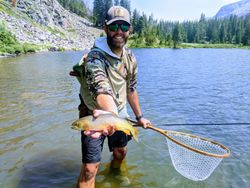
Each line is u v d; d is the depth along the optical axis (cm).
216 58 1611
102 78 124
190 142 162
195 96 407
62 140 210
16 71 659
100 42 134
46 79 527
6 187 148
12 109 295
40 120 256
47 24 3253
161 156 185
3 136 216
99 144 133
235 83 564
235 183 155
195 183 154
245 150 200
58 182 154
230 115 300
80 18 5047
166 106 333
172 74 705
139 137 216
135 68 149
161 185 152
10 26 2189
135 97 156
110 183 153
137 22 4416
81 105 147
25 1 3039
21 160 178
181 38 5016
